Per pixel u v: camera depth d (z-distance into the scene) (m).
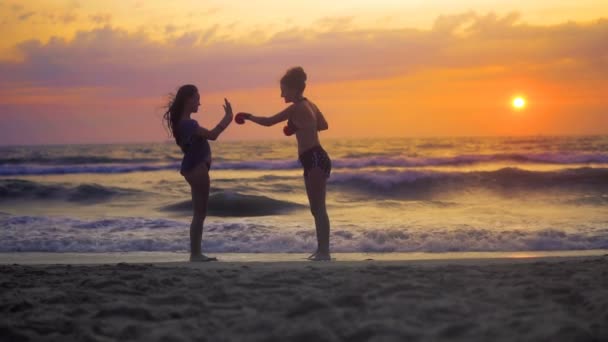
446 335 2.65
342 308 3.20
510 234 8.11
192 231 6.16
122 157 36.41
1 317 3.21
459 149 44.72
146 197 16.36
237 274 4.48
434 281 3.95
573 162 27.25
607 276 4.03
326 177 6.34
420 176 17.30
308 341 2.67
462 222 10.06
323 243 6.29
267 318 3.05
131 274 4.48
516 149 44.03
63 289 4.00
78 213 13.67
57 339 2.82
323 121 6.54
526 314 2.95
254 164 26.31
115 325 3.03
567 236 8.03
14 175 24.11
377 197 15.88
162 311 3.28
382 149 45.50
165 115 6.33
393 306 3.18
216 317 3.15
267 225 9.32
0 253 7.46
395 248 7.58
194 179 6.12
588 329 2.60
